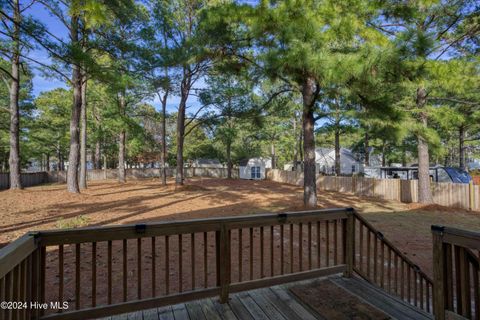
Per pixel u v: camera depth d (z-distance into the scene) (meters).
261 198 11.07
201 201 10.04
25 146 22.39
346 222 3.27
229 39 7.47
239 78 9.55
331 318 2.34
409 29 5.40
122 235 2.29
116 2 7.46
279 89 9.93
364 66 5.21
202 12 8.08
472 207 9.25
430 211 9.03
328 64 5.38
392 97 7.10
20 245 1.69
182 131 14.05
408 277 3.46
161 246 4.72
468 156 26.77
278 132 24.25
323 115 8.06
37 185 17.72
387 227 6.84
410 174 16.98
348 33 6.01
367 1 6.73
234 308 2.51
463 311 2.05
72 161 11.21
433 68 5.78
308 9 6.32
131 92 14.45
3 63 12.89
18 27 5.54
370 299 2.69
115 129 16.97
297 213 3.00
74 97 11.10
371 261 4.71
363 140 25.36
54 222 6.21
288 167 32.19
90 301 2.83
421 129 7.19
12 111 11.93
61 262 2.14
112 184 17.17
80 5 5.23
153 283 2.41
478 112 8.84
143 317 2.34
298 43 5.82
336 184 15.06
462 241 2.00
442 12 7.89
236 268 3.92
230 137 18.23
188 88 13.70
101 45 8.11
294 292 2.80
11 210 7.61
